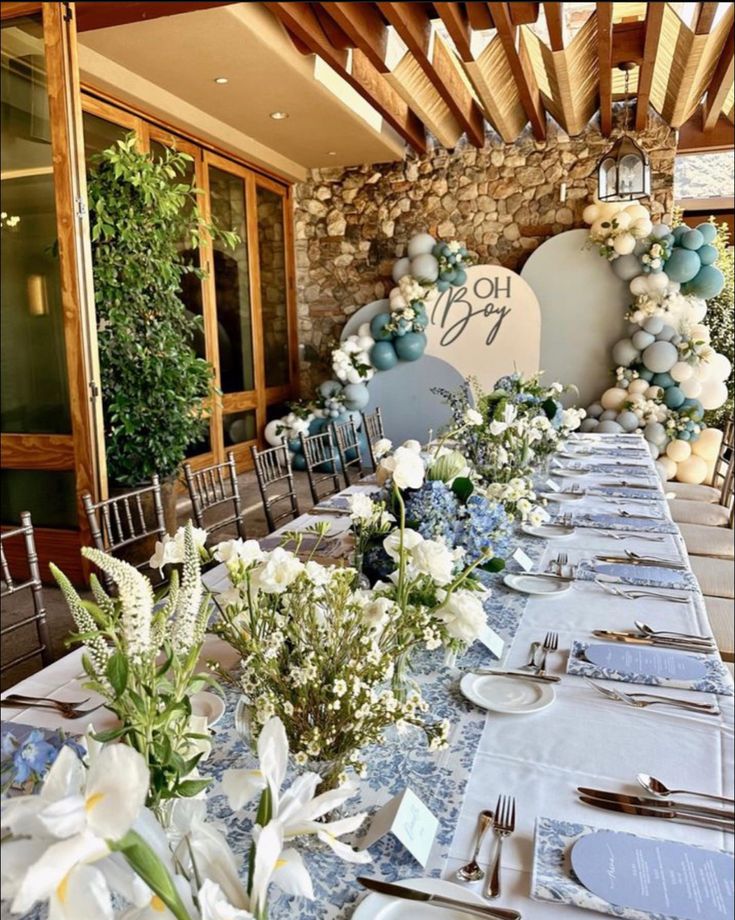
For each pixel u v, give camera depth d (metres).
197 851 0.64
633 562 2.08
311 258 7.45
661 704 1.27
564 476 3.44
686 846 0.91
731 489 3.99
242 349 6.71
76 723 1.27
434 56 4.70
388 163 7.02
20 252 3.58
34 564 1.85
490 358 6.63
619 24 4.69
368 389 6.95
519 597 1.83
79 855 0.50
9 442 3.73
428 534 1.52
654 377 6.21
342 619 0.99
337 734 0.93
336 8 3.75
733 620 2.41
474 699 1.29
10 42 3.38
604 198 4.52
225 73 4.65
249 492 6.00
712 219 7.20
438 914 0.82
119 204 3.83
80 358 3.47
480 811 1.00
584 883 0.85
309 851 0.93
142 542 3.80
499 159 6.67
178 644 0.81
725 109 6.18
